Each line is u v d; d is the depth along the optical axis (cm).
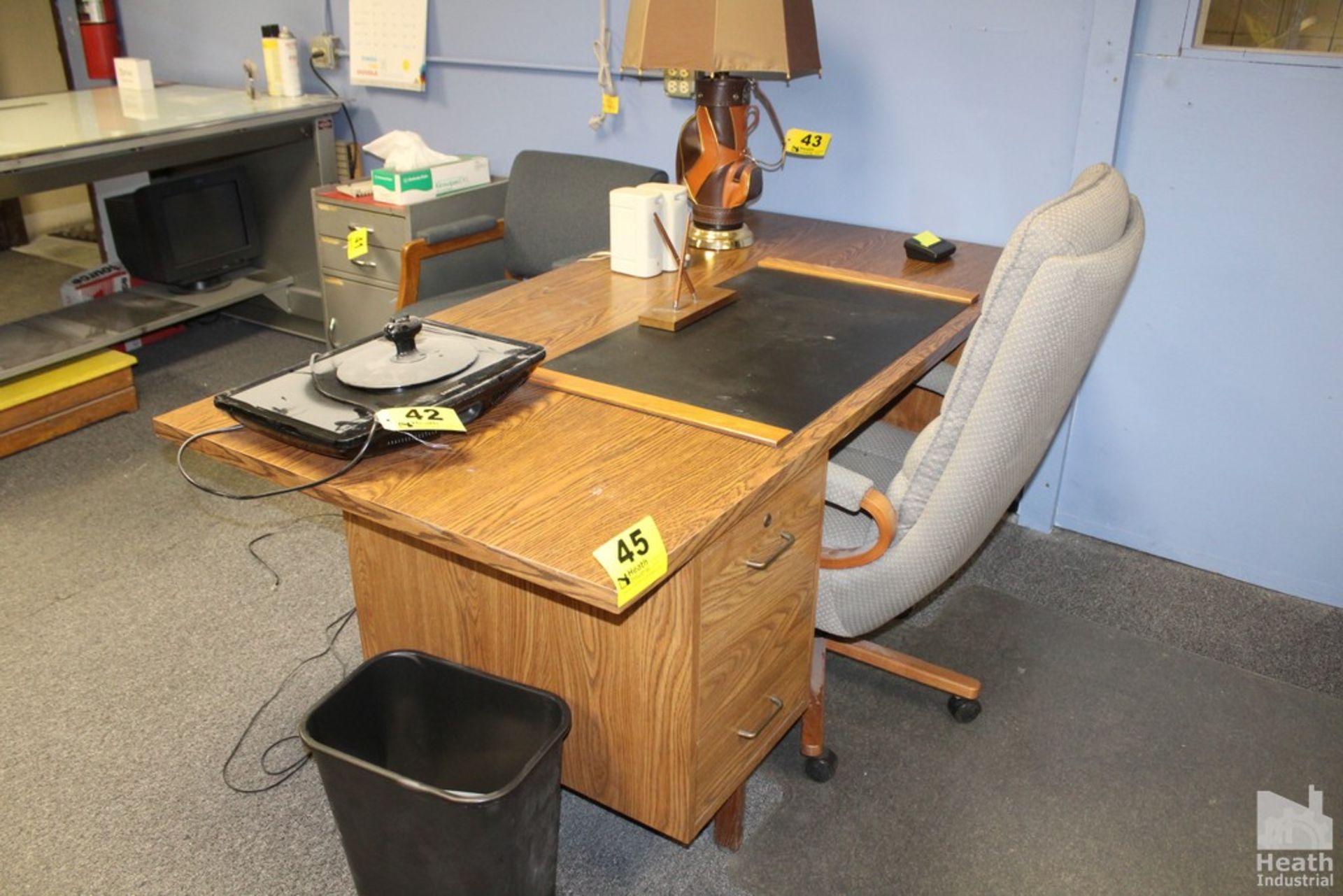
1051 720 205
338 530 266
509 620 159
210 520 269
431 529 125
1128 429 251
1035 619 235
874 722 205
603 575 115
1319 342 222
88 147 280
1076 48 227
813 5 254
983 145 246
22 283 416
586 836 180
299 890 167
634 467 139
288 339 382
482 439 147
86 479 286
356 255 317
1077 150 230
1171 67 218
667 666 141
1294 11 206
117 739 197
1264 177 216
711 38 206
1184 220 227
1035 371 149
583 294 205
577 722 157
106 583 243
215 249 361
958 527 162
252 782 188
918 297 205
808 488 156
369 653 185
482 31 321
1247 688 214
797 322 190
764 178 279
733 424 149
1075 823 181
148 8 394
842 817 183
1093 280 145
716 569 137
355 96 360
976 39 237
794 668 172
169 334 383
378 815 139
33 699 207
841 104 260
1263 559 245
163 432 152
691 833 153
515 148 332
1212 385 237
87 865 171
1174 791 188
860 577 169
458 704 161
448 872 140
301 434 135
